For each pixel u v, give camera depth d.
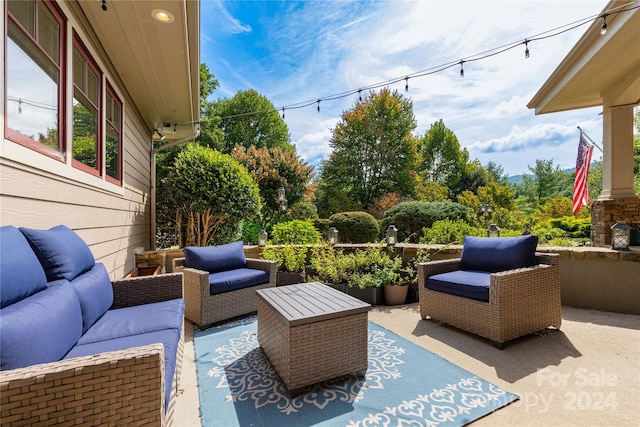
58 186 2.13
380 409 1.69
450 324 2.88
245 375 2.09
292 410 1.71
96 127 3.06
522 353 2.34
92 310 1.67
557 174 22.31
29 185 1.79
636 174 10.89
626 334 2.66
